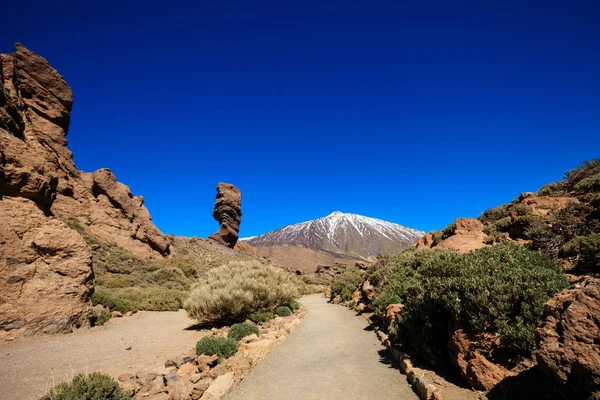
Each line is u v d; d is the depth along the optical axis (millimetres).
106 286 22484
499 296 5426
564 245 9305
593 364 3191
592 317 3602
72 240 13945
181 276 31938
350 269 45656
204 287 14219
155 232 42250
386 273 16266
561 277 5695
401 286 11609
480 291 5688
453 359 6176
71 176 36062
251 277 16891
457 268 7340
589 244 7867
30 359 8562
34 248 12773
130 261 31625
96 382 4750
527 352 4953
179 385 5812
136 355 9180
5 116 17094
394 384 6633
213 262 51469
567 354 3531
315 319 16844
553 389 3977
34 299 11766
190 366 7238
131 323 14680
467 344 5691
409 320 8062
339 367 8000
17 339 10625
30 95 33062
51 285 12438
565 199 14688
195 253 54531
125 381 6426
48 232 13406
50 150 33656
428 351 6781
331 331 13047
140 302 19266
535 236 11531
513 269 6008
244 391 6418
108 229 35062
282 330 11898
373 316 14531
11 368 7750
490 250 7699
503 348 5258
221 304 13086
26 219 13227
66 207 33000
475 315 5742
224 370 7113
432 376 6219
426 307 7180
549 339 3906
